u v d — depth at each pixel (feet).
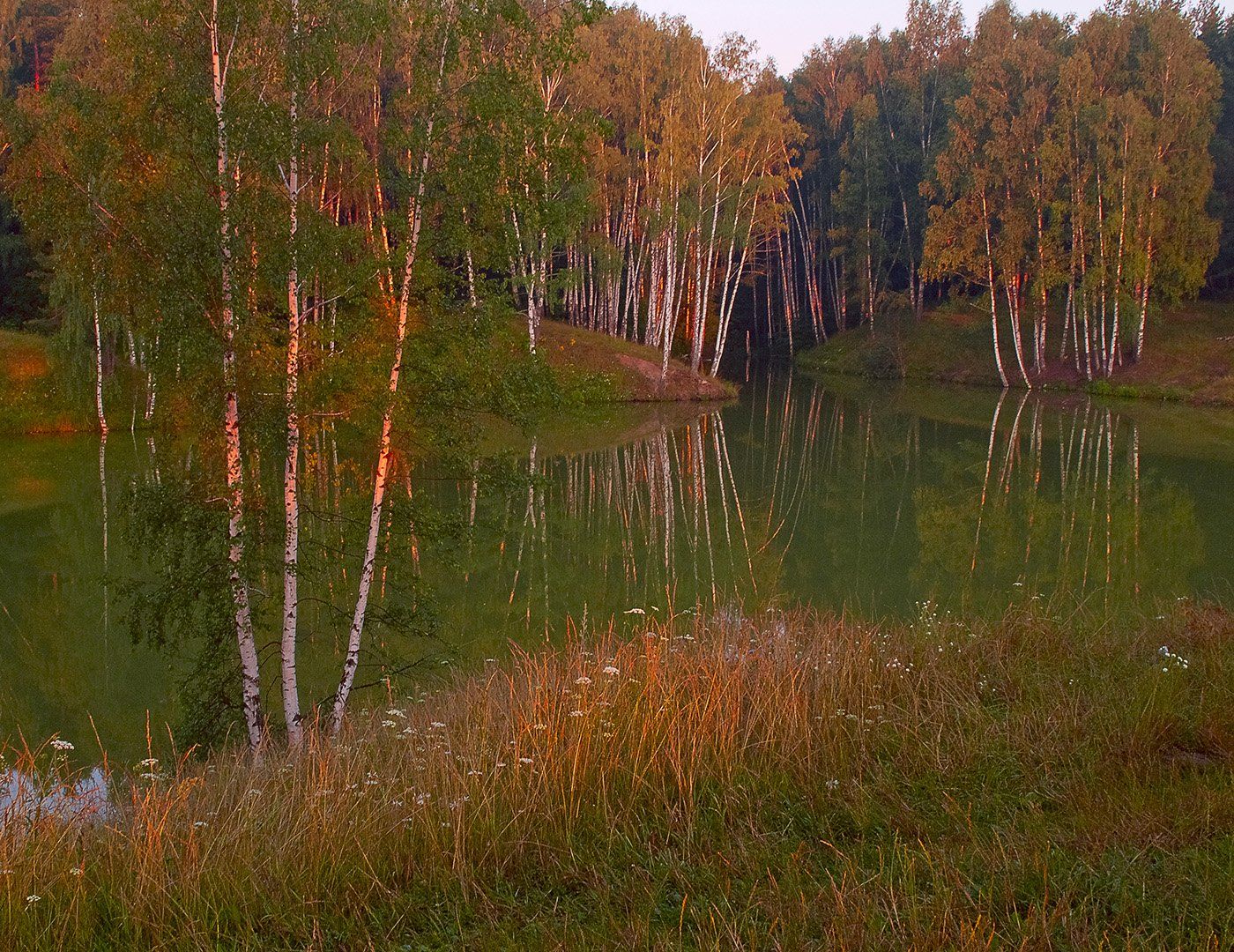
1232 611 32.17
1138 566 49.62
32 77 151.23
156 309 27.27
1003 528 60.49
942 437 102.47
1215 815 15.58
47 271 102.63
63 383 99.96
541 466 86.17
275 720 32.17
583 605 45.60
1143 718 20.25
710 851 16.40
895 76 194.70
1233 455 88.02
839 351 186.50
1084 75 132.77
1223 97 161.68
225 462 28.91
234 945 13.70
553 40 30.12
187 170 26.91
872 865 15.40
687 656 26.63
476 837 16.93
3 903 14.67
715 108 130.00
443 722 24.18
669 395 133.39
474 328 31.14
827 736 21.06
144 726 33.50
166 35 27.66
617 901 14.89
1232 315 144.36
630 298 162.50
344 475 56.54
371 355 29.86
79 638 42.91
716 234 140.56
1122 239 129.59
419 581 34.32
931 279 151.02
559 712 21.86
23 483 74.69
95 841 17.71
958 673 25.27
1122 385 133.90
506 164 29.89
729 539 59.41
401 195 30.60
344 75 29.35
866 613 41.70
